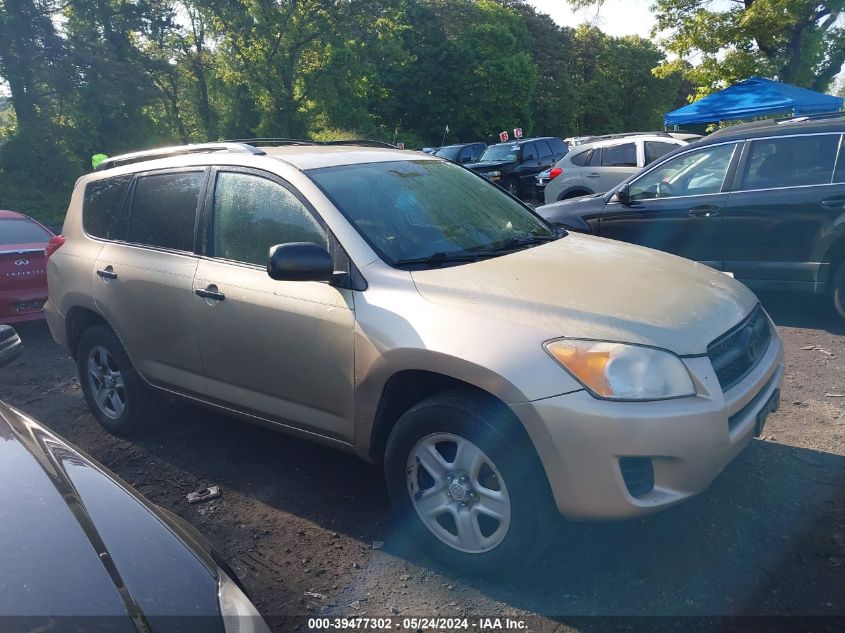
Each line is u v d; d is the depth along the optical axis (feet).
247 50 107.76
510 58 149.18
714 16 58.54
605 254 12.28
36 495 6.74
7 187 76.07
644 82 215.92
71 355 16.81
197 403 13.87
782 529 10.87
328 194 11.82
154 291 13.82
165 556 6.48
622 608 9.37
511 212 14.08
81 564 5.93
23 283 25.67
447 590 9.98
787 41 59.06
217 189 13.34
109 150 86.53
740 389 9.89
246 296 12.15
